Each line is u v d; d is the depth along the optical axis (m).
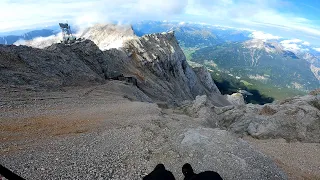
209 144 15.81
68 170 12.76
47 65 51.28
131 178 12.56
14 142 16.77
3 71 41.28
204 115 39.22
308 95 44.84
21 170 12.34
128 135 19.05
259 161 15.20
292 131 33.97
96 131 20.41
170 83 134.38
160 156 15.04
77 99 39.41
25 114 26.00
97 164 13.65
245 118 38.12
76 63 61.97
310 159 24.67
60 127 21.52
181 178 13.03
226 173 13.47
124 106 36.66
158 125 22.62
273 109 38.78
